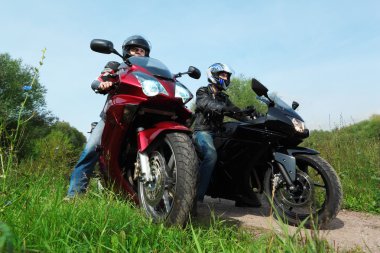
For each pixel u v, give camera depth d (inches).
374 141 339.9
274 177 161.3
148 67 140.3
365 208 223.3
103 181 154.0
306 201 155.8
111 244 90.1
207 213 180.7
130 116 131.3
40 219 92.5
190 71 170.6
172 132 128.0
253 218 173.8
